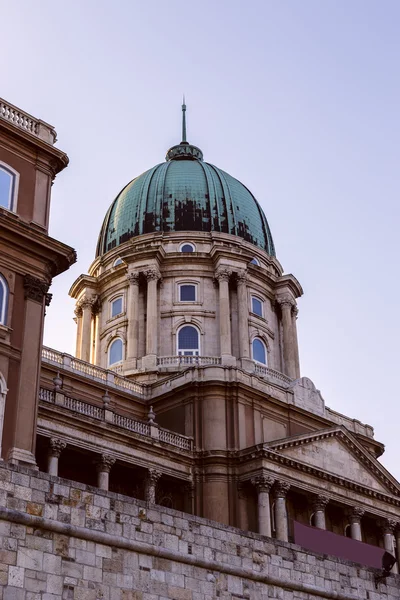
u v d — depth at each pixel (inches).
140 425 2412.6
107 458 2266.2
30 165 1801.2
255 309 3297.2
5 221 1672.0
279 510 2394.2
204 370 2632.9
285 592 1185.4
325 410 2910.9
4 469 962.1
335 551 1382.9
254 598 1141.7
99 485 2245.3
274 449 2460.6
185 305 3208.7
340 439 2687.0
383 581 1336.1
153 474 2369.6
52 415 2181.3
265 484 2397.9
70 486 1009.5
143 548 1042.1
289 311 3376.0
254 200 3644.2
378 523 2699.3
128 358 3058.6
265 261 3444.9
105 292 3366.1
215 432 2524.6
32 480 979.3
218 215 3440.0
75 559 980.6
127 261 3265.3
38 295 1704.0
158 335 3152.1
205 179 3535.9
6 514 937.5
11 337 1631.4
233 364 3006.9
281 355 3324.3
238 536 1162.6
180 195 3467.0
